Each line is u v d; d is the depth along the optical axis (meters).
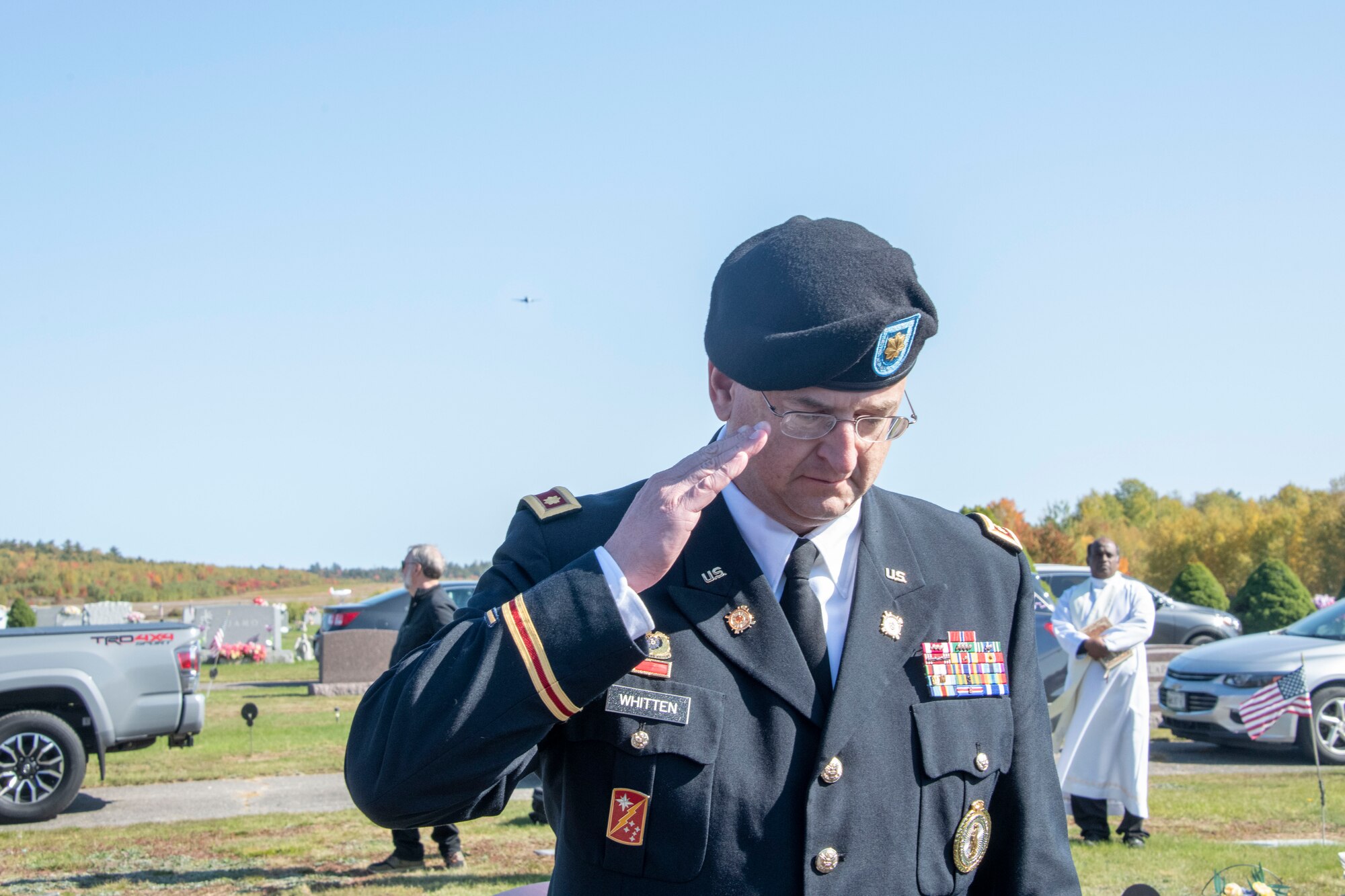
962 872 1.77
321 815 8.95
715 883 1.60
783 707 1.68
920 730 1.75
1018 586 2.00
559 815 1.75
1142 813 7.44
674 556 1.58
